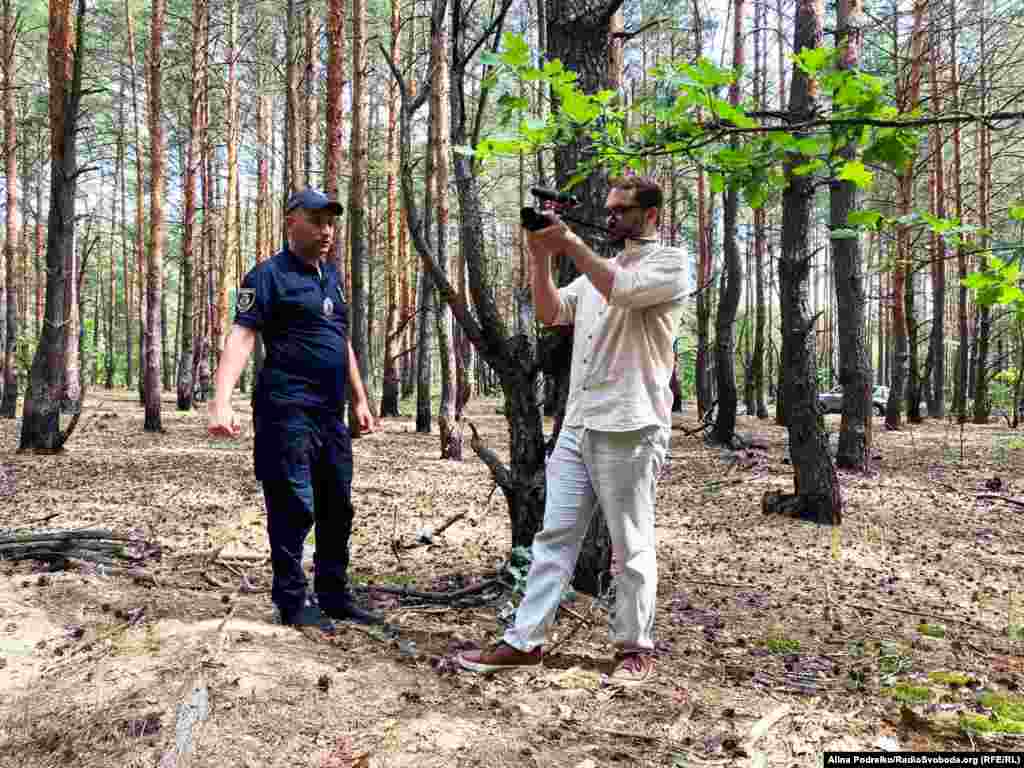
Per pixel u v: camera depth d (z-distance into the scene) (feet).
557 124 8.50
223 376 10.16
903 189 37.70
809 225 23.22
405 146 13.52
